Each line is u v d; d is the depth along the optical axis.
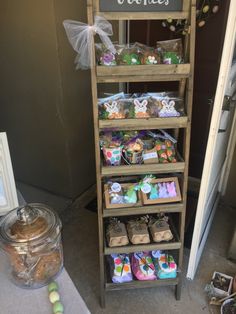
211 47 2.18
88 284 1.82
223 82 1.27
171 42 1.29
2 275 1.04
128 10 1.10
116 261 1.64
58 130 2.20
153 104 1.31
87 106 2.31
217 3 1.96
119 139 1.42
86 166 2.52
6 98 2.34
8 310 0.93
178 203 1.46
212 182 1.81
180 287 1.68
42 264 1.02
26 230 0.96
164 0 1.10
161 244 1.54
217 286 1.77
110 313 1.67
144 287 1.68
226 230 2.25
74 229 2.23
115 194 1.43
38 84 2.11
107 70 1.16
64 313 0.92
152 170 1.37
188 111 1.27
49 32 1.86
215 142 1.42
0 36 2.08
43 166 2.47
